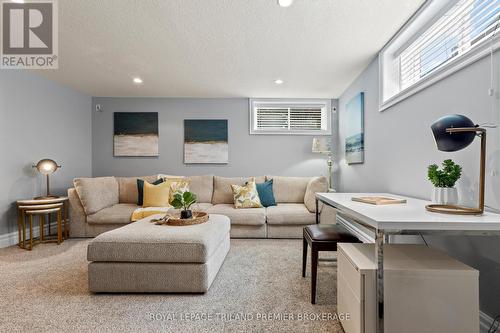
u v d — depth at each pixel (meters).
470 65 1.48
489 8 1.45
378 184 2.77
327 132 4.46
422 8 1.91
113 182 3.79
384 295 1.10
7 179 3.04
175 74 3.39
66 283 2.02
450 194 1.34
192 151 4.46
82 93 4.22
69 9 2.00
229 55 2.81
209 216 2.63
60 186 3.78
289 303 1.72
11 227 3.07
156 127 4.45
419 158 2.01
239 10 2.01
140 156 4.47
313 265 1.71
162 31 2.32
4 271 2.25
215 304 1.71
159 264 1.85
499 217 1.12
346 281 1.32
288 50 2.69
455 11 1.74
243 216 3.26
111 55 2.82
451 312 1.10
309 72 3.30
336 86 3.84
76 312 1.61
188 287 1.83
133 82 3.71
